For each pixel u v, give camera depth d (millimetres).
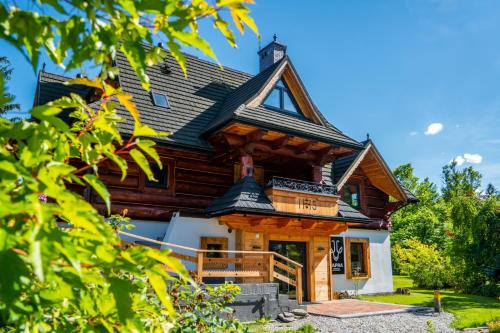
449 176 54094
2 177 1171
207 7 1745
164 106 14445
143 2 1559
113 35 1592
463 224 21891
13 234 1121
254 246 13484
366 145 18031
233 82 18219
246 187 13023
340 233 17109
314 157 15680
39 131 1496
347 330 10195
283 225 13641
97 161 1980
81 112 2154
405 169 51125
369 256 18078
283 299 11320
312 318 11484
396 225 39719
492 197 22172
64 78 15867
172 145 13008
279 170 16594
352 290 17141
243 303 10477
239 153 13672
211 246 13047
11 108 13172
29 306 1365
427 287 23234
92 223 1231
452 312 13602
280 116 14500
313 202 14000
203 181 14234
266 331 9352
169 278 1463
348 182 18562
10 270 1084
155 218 12938
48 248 1063
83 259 1319
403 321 11695
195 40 1679
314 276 15000
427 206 44594
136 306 1897
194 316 3871
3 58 16094
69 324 1723
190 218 12773
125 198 12461
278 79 15312
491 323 11180
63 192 1217
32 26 1380
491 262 20766
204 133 13852
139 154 1933
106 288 1543
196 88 16406
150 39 1663
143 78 1679
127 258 1347
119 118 2027
